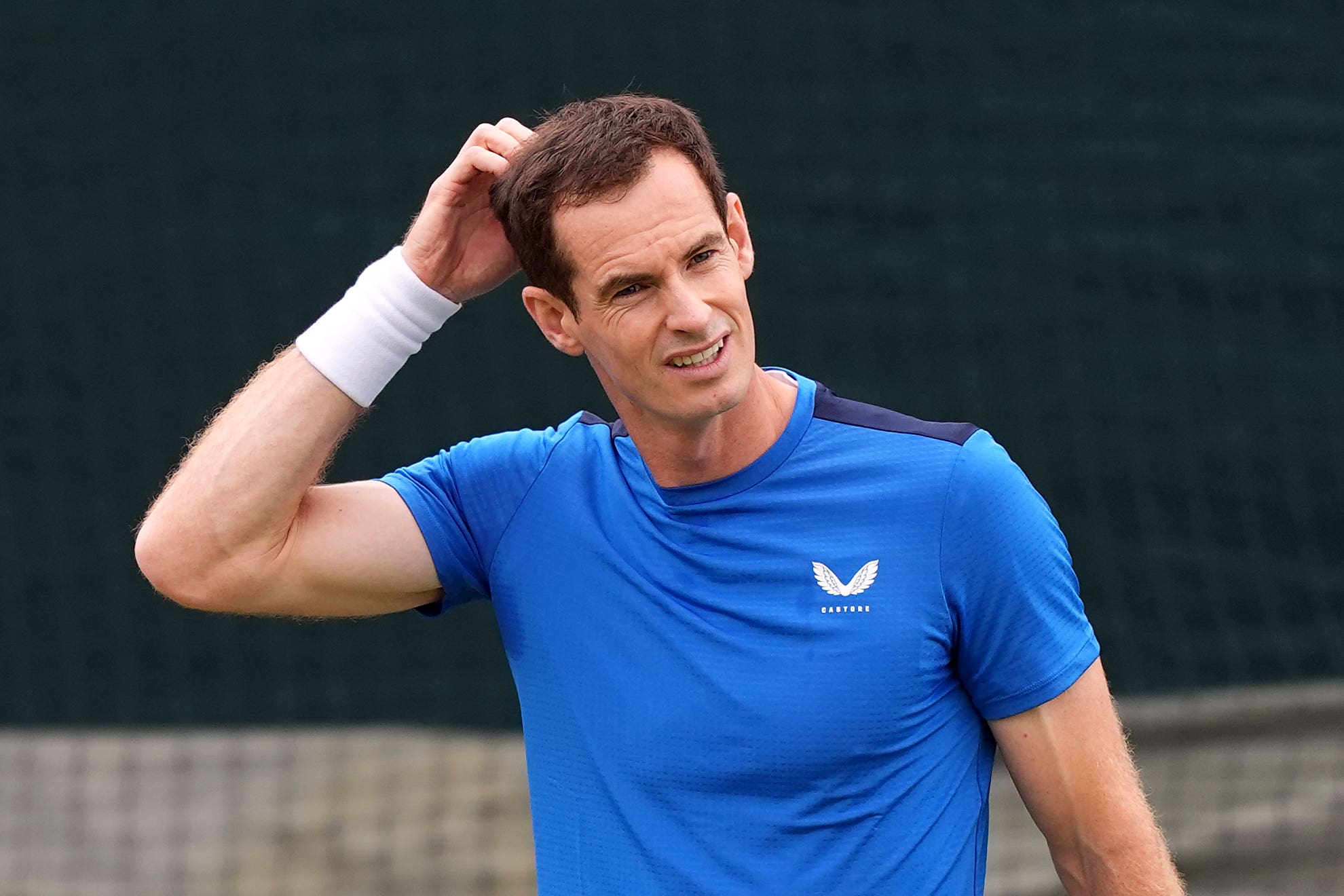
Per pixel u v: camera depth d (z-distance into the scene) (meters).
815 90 22.23
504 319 21.69
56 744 20.69
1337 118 21.80
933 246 22.09
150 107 21.70
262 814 19.75
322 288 21.70
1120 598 21.69
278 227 21.70
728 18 22.28
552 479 7.56
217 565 7.41
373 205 21.75
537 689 7.50
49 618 21.09
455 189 7.51
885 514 6.90
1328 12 21.88
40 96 21.64
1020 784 7.10
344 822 19.50
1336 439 21.64
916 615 6.80
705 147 6.88
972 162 22.14
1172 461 21.80
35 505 21.31
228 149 21.70
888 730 6.79
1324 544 21.48
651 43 22.27
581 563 7.35
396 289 7.52
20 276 21.56
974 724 7.14
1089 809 6.96
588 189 6.58
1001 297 22.05
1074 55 22.14
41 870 18.86
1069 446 21.91
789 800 6.86
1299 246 21.84
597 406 21.69
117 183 21.66
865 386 22.08
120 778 20.23
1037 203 22.09
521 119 21.98
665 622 7.09
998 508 6.82
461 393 21.69
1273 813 18.47
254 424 7.39
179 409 21.55
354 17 21.83
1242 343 21.86
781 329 22.16
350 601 7.66
